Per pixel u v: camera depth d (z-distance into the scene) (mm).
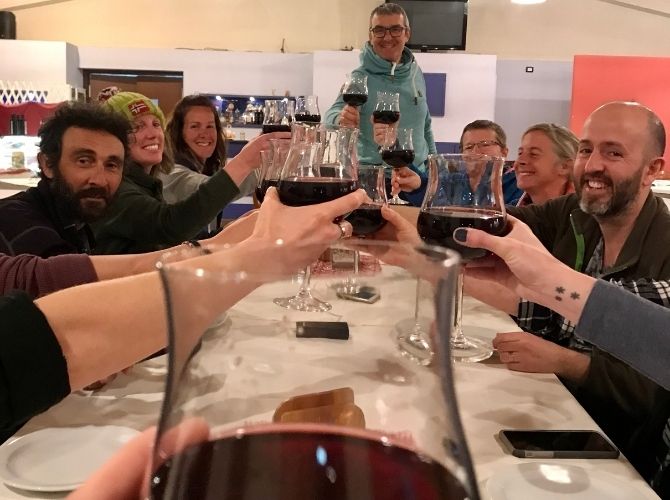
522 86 7859
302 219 805
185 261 456
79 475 730
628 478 790
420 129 3889
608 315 925
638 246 1509
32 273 1203
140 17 7996
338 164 1097
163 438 304
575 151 2715
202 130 3408
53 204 1674
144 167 2672
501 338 1187
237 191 2117
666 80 7215
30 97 7172
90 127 1647
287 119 2807
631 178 1548
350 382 334
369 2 7914
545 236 1964
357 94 2898
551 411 963
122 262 1249
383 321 389
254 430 312
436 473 290
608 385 1154
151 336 670
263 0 7965
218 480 289
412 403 316
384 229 1339
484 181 1070
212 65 7484
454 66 7262
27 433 863
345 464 300
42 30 8000
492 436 882
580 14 7969
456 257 309
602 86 7324
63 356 600
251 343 354
